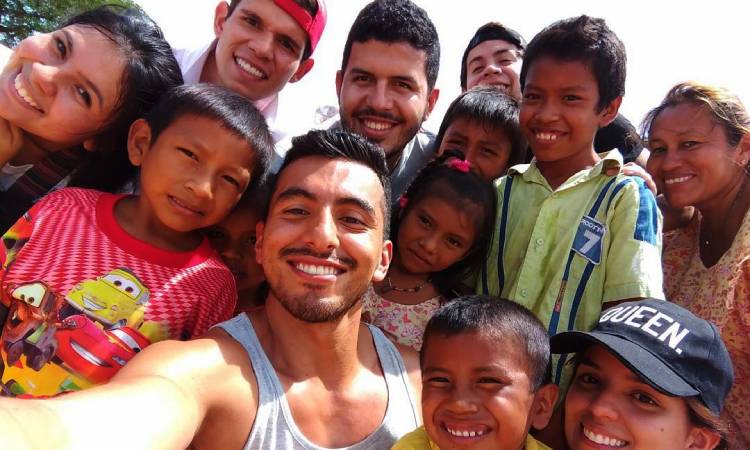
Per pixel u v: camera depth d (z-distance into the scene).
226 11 1.04
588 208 0.79
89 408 0.38
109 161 0.83
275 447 0.54
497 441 0.56
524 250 0.84
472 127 1.01
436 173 0.90
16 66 0.76
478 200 0.87
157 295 0.65
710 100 0.84
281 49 0.99
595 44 0.82
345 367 0.62
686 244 0.96
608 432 0.57
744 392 0.81
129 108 0.77
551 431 0.69
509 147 1.02
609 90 0.83
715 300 0.82
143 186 0.69
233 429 0.53
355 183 0.61
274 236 0.59
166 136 0.68
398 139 0.96
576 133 0.83
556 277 0.78
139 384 0.45
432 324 0.61
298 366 0.60
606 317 0.64
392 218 0.91
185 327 0.66
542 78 0.84
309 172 0.61
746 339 0.79
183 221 0.68
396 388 0.64
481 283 0.90
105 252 0.66
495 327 0.58
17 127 0.77
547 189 0.85
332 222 0.59
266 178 0.77
